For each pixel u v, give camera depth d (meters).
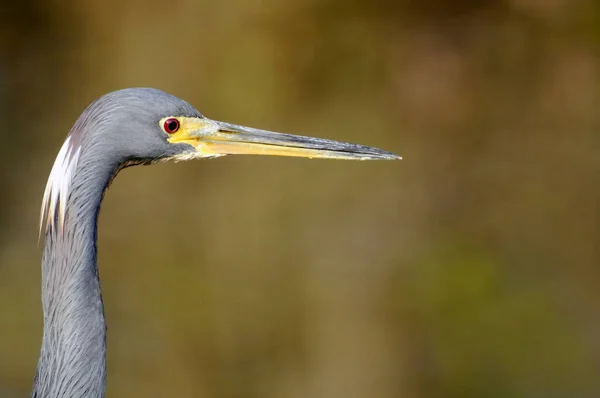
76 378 5.75
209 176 14.27
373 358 12.87
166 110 6.24
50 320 5.83
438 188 15.12
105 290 13.43
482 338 13.20
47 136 15.37
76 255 5.81
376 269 13.70
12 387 12.23
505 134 15.84
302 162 14.41
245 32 14.91
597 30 16.19
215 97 14.75
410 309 13.34
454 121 15.73
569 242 14.84
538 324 13.40
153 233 13.91
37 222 14.55
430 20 15.97
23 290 13.55
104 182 5.98
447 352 13.02
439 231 14.52
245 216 13.97
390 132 15.35
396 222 14.40
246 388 12.62
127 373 12.53
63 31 15.68
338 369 12.73
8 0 15.63
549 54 16.39
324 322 13.13
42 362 5.85
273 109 14.88
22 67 15.71
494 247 14.55
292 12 14.95
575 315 13.59
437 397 12.70
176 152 6.38
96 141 5.93
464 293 13.59
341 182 14.41
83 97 15.30
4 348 12.73
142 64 14.99
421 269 13.74
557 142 15.92
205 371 12.73
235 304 13.27
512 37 16.30
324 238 13.93
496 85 16.00
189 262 13.70
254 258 13.70
